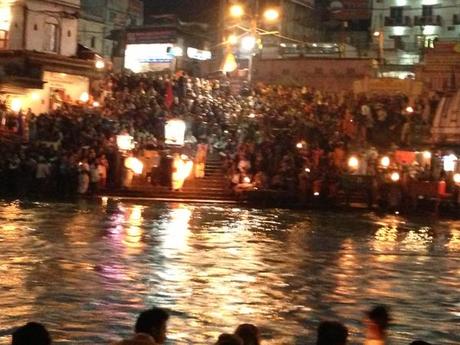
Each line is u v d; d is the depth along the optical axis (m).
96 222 30.42
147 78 57.22
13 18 55.69
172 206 39.75
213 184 45.47
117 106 51.44
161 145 46.66
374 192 44.28
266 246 26.50
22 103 52.16
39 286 18.08
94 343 13.65
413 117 53.28
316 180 44.22
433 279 21.64
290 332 15.06
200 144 46.47
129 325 14.94
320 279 20.78
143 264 21.55
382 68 71.25
